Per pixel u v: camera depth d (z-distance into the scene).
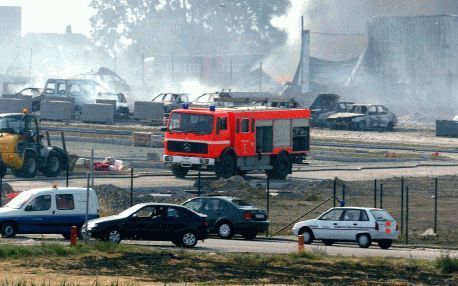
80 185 183.00
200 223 123.50
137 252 111.69
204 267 105.25
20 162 191.50
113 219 121.56
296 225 135.25
